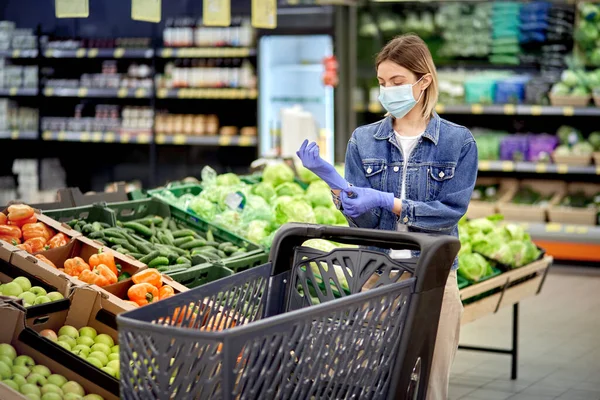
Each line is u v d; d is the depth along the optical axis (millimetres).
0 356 2602
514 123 7941
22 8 8570
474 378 4715
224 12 4320
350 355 2266
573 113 7316
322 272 2641
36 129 8617
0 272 3146
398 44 2859
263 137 7957
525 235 4723
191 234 4121
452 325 2879
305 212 4348
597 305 6312
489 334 5555
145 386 2039
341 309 2199
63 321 2982
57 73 8727
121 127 8469
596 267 7547
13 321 2672
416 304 2391
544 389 4535
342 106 7301
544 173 7918
